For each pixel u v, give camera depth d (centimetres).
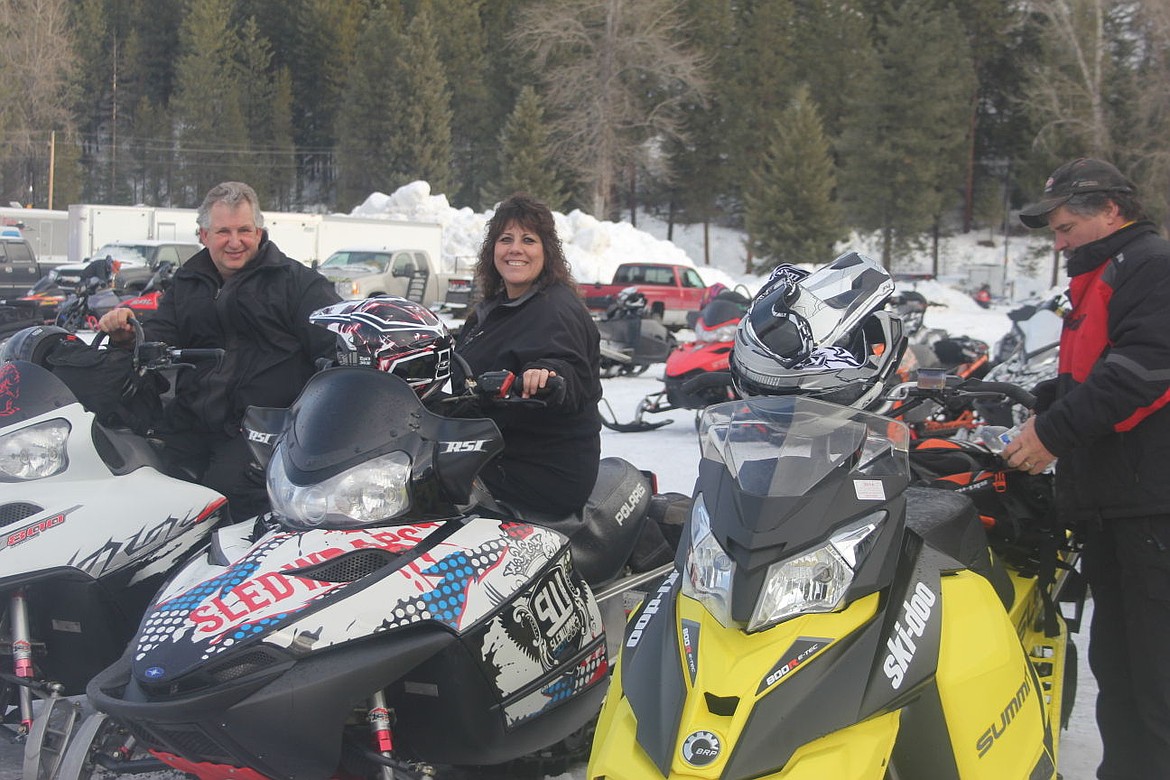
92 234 3453
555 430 384
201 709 280
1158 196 4741
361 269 2766
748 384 311
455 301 2614
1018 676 283
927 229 6278
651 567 418
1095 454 327
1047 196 338
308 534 313
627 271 3031
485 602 320
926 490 323
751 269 5925
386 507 320
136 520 369
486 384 331
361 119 7256
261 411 355
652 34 5734
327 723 289
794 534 256
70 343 413
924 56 5944
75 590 362
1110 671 344
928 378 326
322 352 441
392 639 301
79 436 374
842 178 6188
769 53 6906
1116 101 5144
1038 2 5600
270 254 452
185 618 295
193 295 454
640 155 6119
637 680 262
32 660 367
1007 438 333
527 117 5981
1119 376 305
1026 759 277
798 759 242
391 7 8481
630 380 1642
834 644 253
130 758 334
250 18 8319
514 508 380
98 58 8450
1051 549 351
